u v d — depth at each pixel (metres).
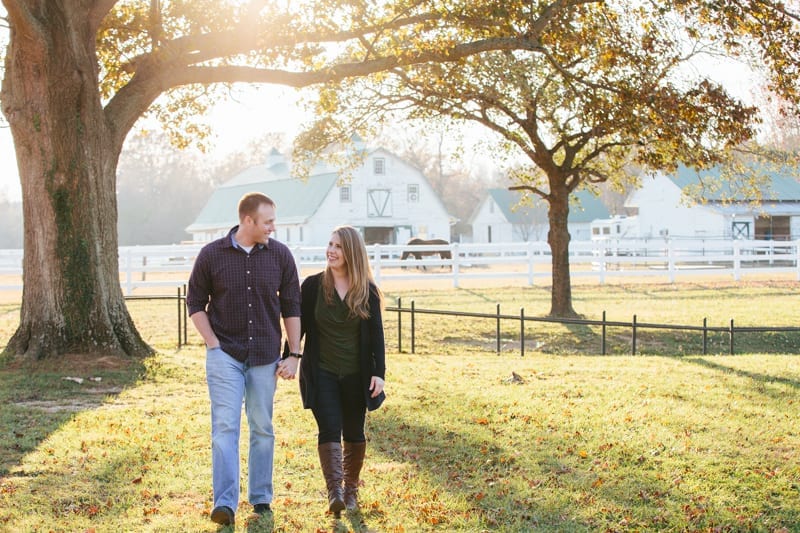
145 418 8.65
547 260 29.77
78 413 8.77
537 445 7.43
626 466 6.77
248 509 5.75
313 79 13.72
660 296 25.17
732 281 30.55
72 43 11.85
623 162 21.67
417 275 28.31
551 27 14.52
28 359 11.66
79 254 12.05
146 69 13.00
